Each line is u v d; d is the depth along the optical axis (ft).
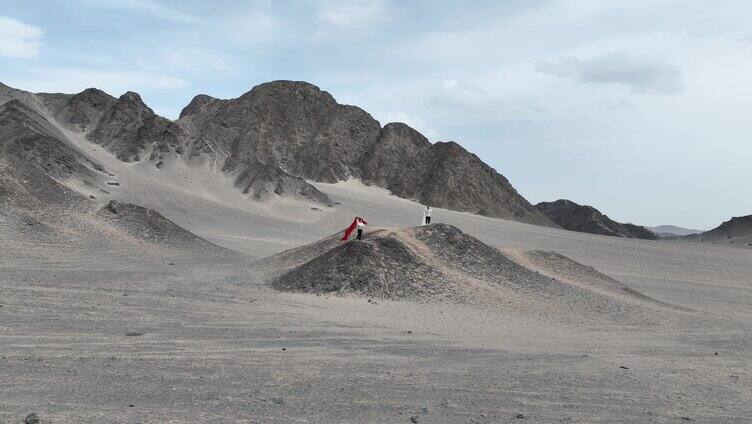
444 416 37.86
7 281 82.33
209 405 35.86
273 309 80.74
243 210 413.59
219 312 74.38
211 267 129.29
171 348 52.21
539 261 158.81
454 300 100.22
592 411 42.34
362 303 92.63
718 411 45.65
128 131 541.34
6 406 32.45
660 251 403.95
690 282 244.63
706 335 95.81
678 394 50.57
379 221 458.50
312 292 99.76
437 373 51.01
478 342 69.87
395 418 36.47
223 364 47.93
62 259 121.49
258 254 206.80
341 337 64.80
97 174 370.32
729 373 63.77
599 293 127.65
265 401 37.83
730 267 324.39
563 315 100.42
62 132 496.23
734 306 175.32
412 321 81.20
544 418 39.40
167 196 384.27
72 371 41.42
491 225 513.86
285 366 49.16
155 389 38.58
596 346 75.31
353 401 39.63
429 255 118.93
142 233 169.27
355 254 107.55
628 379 55.06
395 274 105.09
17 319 58.03
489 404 41.78
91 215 169.17
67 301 70.74
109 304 71.97
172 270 118.93
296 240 301.43
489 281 115.75
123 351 49.42
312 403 38.29
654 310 118.83
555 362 60.85
